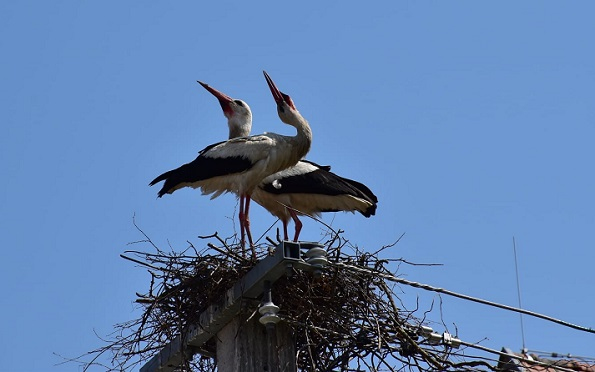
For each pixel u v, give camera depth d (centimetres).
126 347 1372
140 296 1366
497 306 1420
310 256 1243
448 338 1383
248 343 1276
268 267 1236
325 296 1330
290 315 1298
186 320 1338
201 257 1350
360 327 1344
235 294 1274
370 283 1366
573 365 1598
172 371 1371
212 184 1709
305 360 1346
